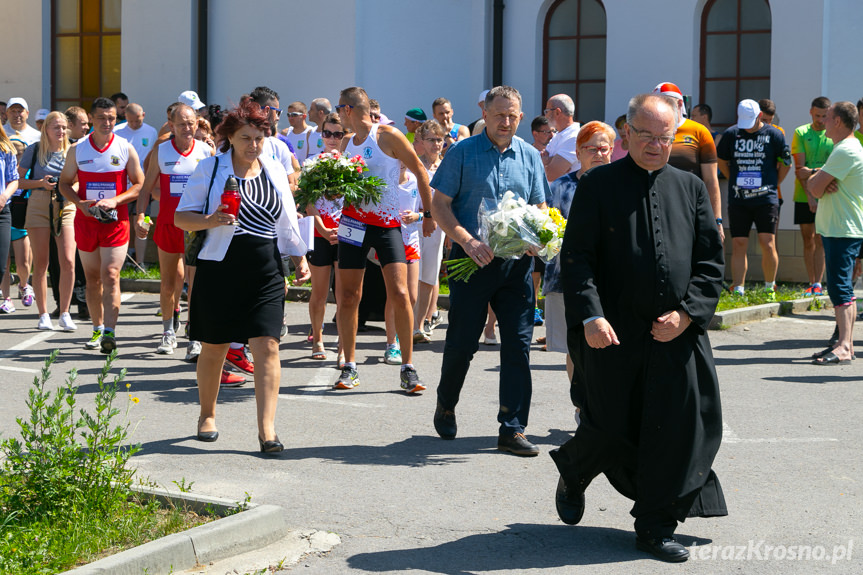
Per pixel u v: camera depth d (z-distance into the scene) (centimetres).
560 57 2091
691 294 604
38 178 1433
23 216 1684
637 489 621
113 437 696
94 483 661
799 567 600
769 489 751
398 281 1053
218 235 824
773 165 1664
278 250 846
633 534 659
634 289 602
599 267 620
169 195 1260
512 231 816
